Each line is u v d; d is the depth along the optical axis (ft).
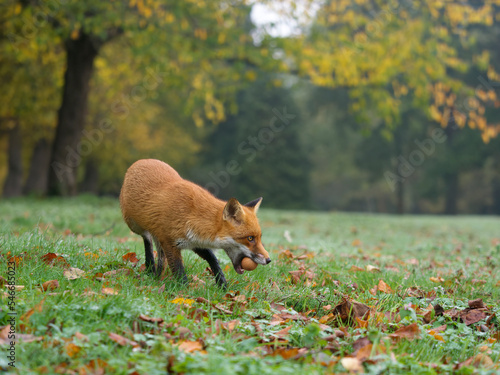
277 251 29.25
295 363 12.26
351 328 15.48
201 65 69.41
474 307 18.81
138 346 12.46
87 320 13.19
